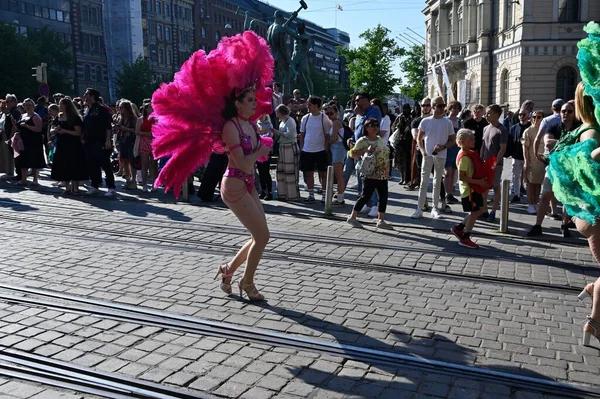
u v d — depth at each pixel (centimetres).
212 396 408
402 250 835
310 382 430
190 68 560
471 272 727
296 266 743
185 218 1058
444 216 1116
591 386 432
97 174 1322
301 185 1583
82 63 7481
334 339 509
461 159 852
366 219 1078
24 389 416
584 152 453
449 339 514
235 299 609
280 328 531
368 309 586
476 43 5034
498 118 1079
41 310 568
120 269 714
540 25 4094
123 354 472
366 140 978
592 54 446
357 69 6175
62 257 768
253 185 592
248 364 458
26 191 1382
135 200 1271
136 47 8012
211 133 579
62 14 7175
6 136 1577
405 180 1609
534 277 709
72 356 467
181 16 9544
